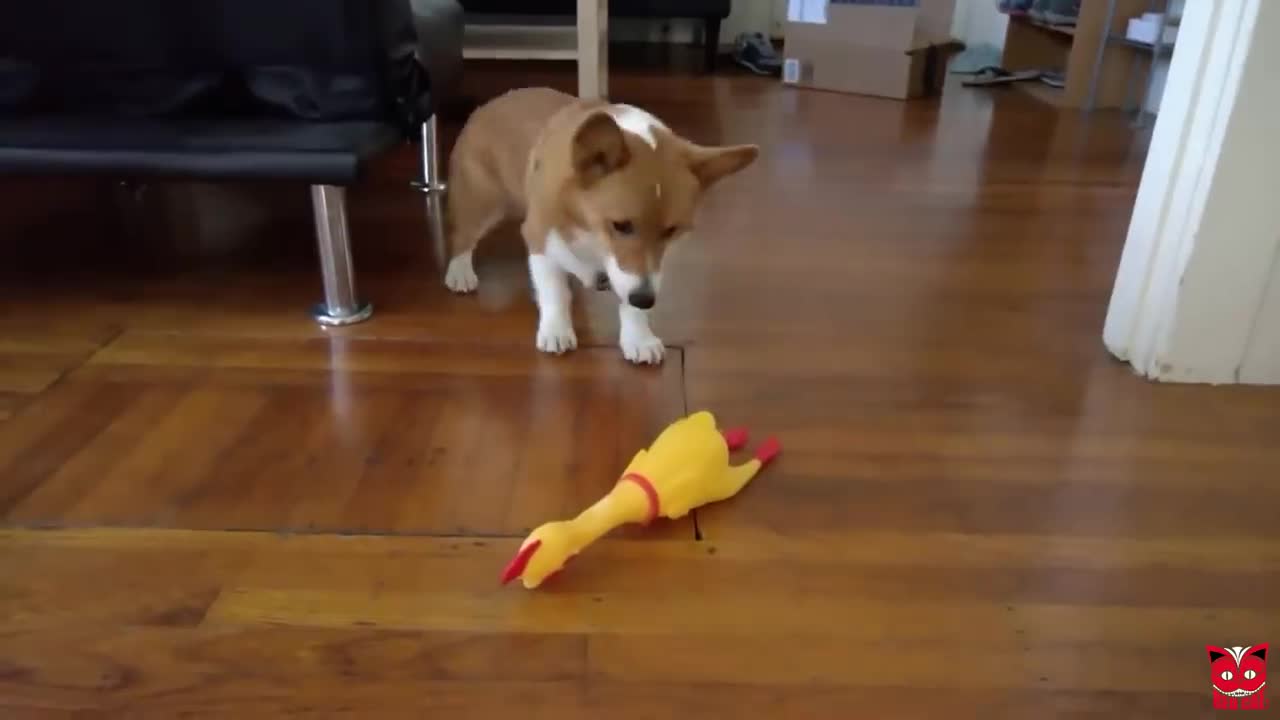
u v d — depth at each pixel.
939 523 1.19
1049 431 1.42
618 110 1.55
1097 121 3.69
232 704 0.89
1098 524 1.20
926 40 4.05
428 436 1.35
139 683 0.91
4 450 1.28
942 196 2.61
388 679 0.93
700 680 0.94
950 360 1.64
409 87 1.72
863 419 1.43
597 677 0.94
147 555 1.08
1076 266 2.10
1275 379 1.57
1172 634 1.02
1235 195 1.43
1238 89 1.37
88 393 1.43
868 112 3.74
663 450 1.18
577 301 1.85
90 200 2.37
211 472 1.24
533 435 1.36
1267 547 1.17
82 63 1.61
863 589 1.07
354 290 1.71
